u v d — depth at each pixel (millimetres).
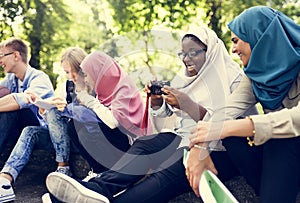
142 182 2195
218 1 6117
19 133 3070
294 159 1933
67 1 5891
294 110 1943
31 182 3061
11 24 5562
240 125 1996
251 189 2445
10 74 3168
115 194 2168
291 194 1928
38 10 5688
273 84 2086
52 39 5801
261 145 2082
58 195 2156
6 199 2605
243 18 2207
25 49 3098
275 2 6133
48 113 2758
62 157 2779
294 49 2061
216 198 1957
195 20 6148
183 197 2570
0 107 2834
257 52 2131
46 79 3068
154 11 6195
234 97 2234
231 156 2131
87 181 2172
